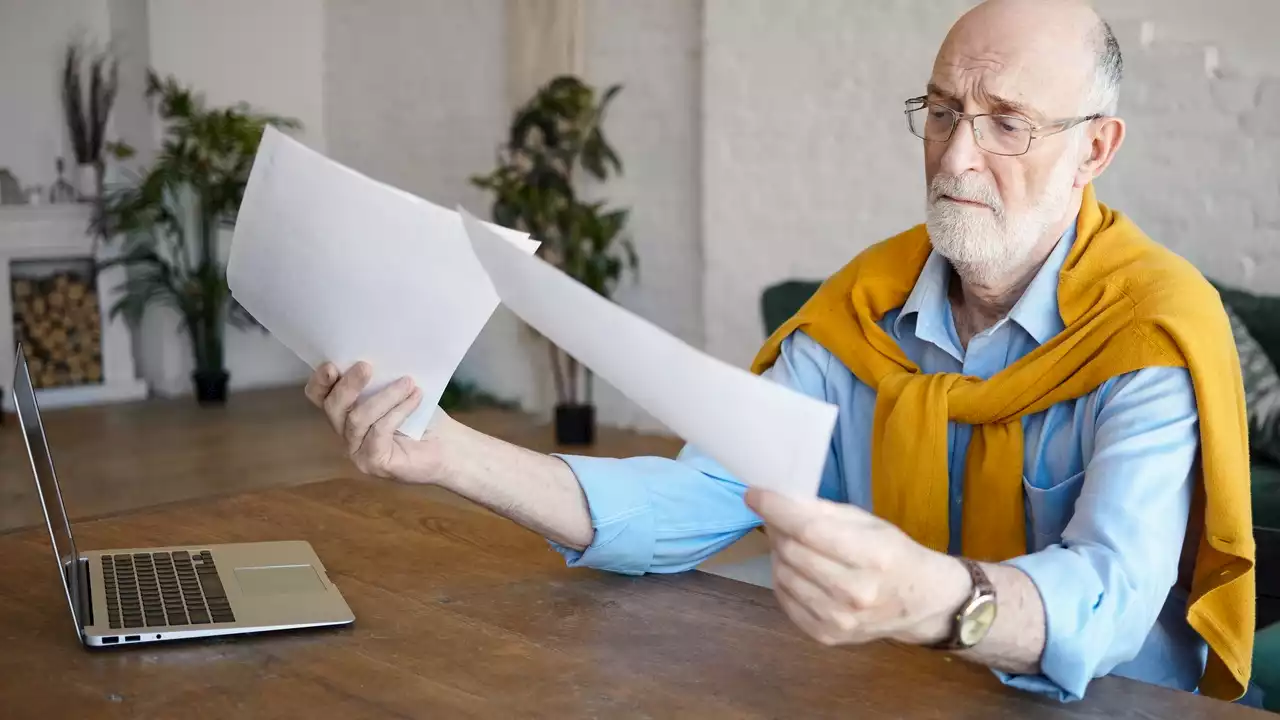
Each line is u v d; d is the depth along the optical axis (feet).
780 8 14.97
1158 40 12.44
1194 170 12.30
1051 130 4.42
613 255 17.34
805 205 15.03
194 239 19.67
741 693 3.29
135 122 19.29
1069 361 4.42
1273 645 4.89
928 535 4.73
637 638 3.69
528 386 18.80
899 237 5.31
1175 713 3.20
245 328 19.80
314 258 3.55
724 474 4.54
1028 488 4.55
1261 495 9.27
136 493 13.43
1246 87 11.91
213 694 3.28
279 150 3.39
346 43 20.56
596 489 4.30
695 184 16.38
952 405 4.67
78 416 18.01
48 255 18.53
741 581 4.29
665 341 2.82
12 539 4.75
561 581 4.25
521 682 3.36
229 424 17.40
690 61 16.22
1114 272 4.48
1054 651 3.22
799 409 2.69
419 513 5.14
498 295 3.43
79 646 3.61
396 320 3.64
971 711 3.19
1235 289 11.64
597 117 17.03
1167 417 4.07
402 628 3.77
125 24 19.19
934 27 13.76
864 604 2.96
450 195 19.42
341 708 3.18
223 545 4.60
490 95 18.66
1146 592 3.59
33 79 18.63
